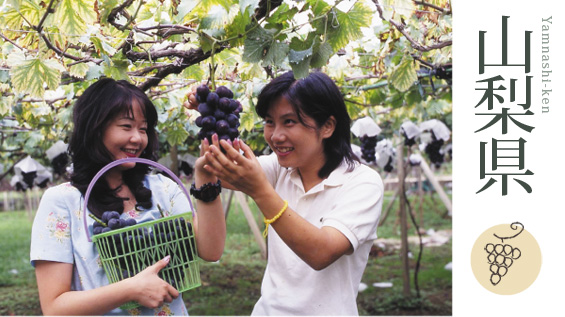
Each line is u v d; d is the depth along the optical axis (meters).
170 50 2.45
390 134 6.96
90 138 1.90
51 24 2.10
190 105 2.02
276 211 1.75
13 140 5.19
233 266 7.93
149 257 1.88
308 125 1.96
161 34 2.34
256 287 6.79
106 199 1.93
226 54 2.82
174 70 2.59
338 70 3.81
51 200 1.90
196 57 2.45
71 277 1.89
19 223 13.94
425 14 2.67
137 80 3.03
